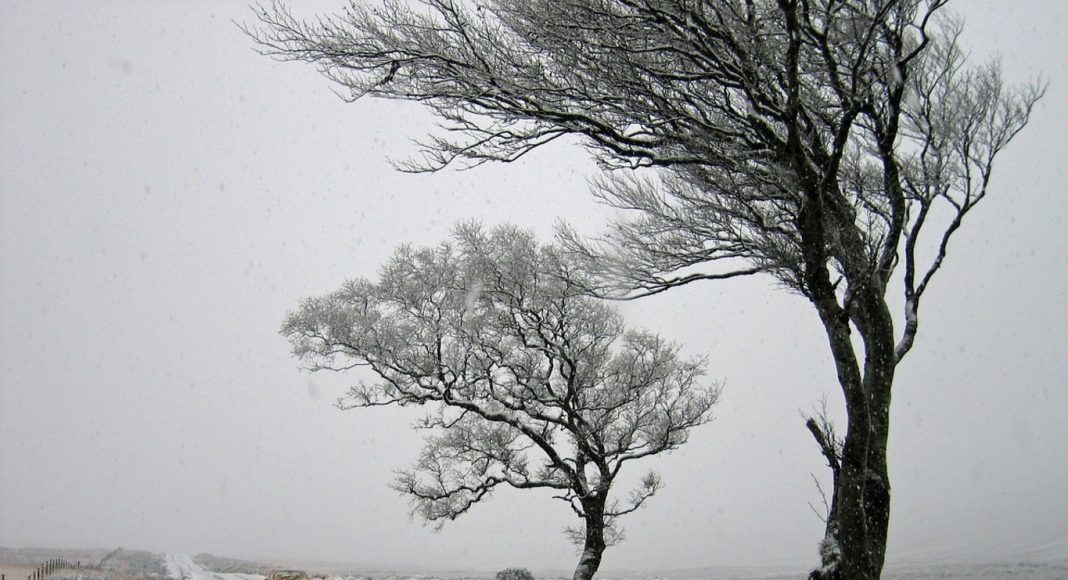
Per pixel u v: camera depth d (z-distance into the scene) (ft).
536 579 80.94
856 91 22.07
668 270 33.88
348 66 23.57
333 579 75.41
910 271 30.55
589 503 54.34
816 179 22.40
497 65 23.98
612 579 90.17
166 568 80.69
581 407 57.82
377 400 56.85
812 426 27.04
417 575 101.19
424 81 23.95
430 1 23.40
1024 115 32.78
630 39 23.02
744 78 21.67
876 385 25.94
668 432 59.52
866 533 21.65
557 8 22.41
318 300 59.16
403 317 58.03
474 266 56.39
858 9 23.35
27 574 65.62
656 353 62.64
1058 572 60.59
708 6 22.52
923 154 31.09
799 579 81.00
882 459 25.09
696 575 100.83
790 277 31.78
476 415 61.00
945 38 32.81
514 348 58.80
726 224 32.04
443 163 25.57
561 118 23.97
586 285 37.24
